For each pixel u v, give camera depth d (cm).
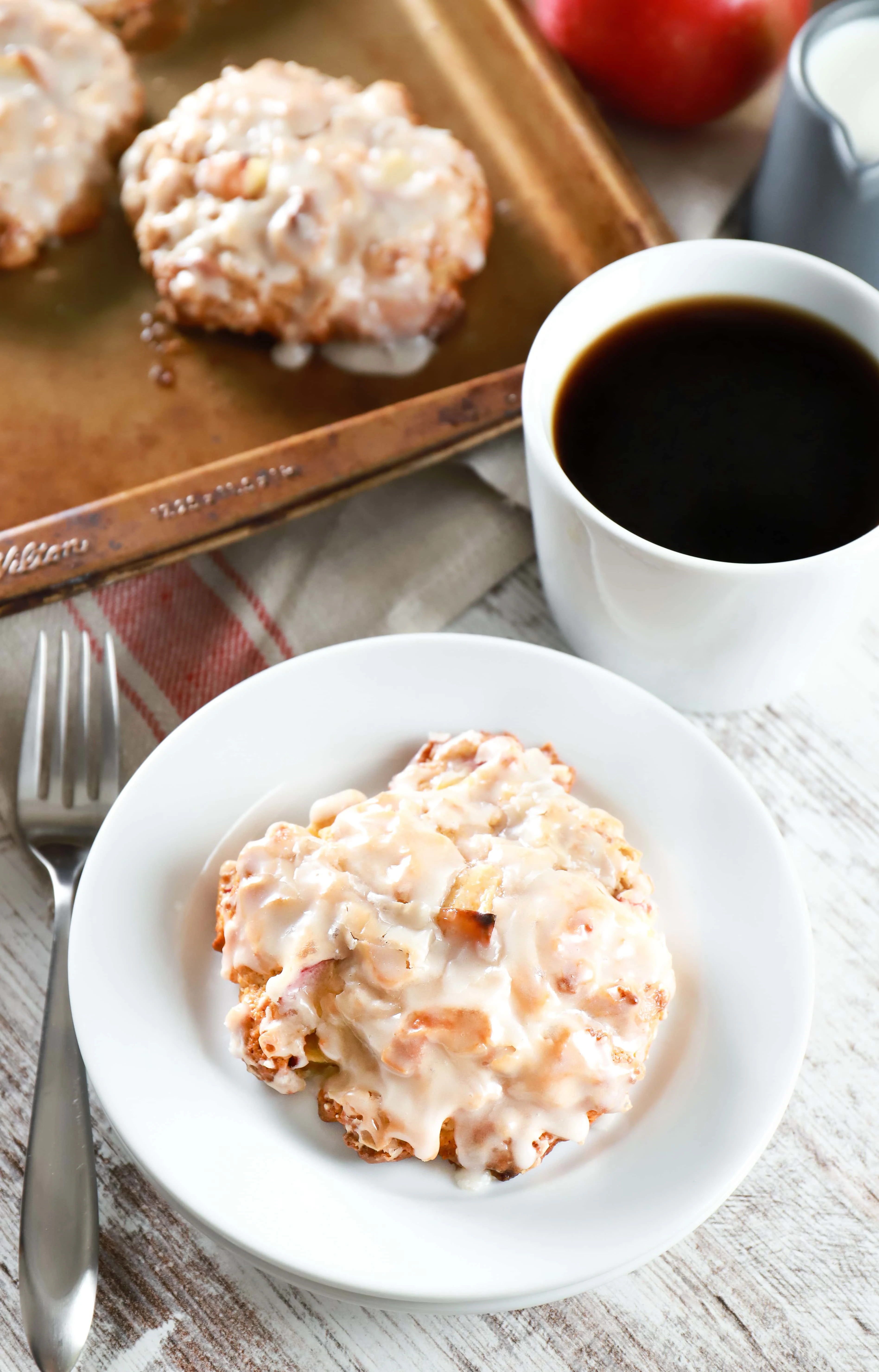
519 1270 51
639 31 66
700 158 69
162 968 54
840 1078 57
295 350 65
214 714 56
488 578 63
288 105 65
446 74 68
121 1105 52
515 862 53
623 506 56
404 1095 51
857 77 64
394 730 57
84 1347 53
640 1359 54
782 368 58
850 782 61
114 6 68
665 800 56
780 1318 54
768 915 55
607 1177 52
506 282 66
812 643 57
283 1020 52
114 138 67
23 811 58
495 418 62
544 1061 52
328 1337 54
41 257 66
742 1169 52
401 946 52
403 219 64
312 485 61
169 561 60
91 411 63
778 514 56
